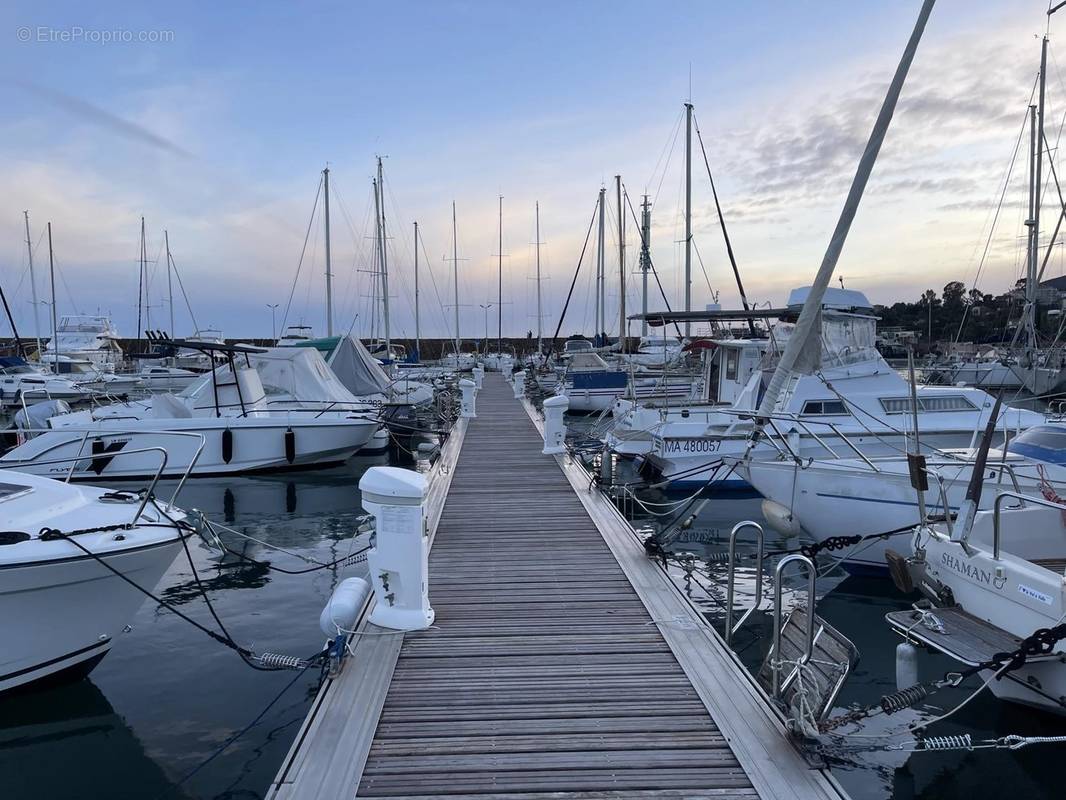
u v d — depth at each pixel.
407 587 5.26
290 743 4.79
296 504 12.37
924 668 5.98
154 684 5.61
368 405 16.73
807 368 7.91
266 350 16.19
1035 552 6.22
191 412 14.48
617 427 15.02
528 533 8.02
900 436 11.67
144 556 5.58
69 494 6.18
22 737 4.86
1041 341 24.08
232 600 7.57
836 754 3.59
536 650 4.89
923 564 5.96
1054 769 4.54
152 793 4.28
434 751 3.66
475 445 14.74
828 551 8.43
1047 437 9.34
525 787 3.37
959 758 4.66
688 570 8.77
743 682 4.36
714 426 12.66
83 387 22.33
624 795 3.30
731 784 3.39
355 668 4.57
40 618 5.16
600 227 37.22
